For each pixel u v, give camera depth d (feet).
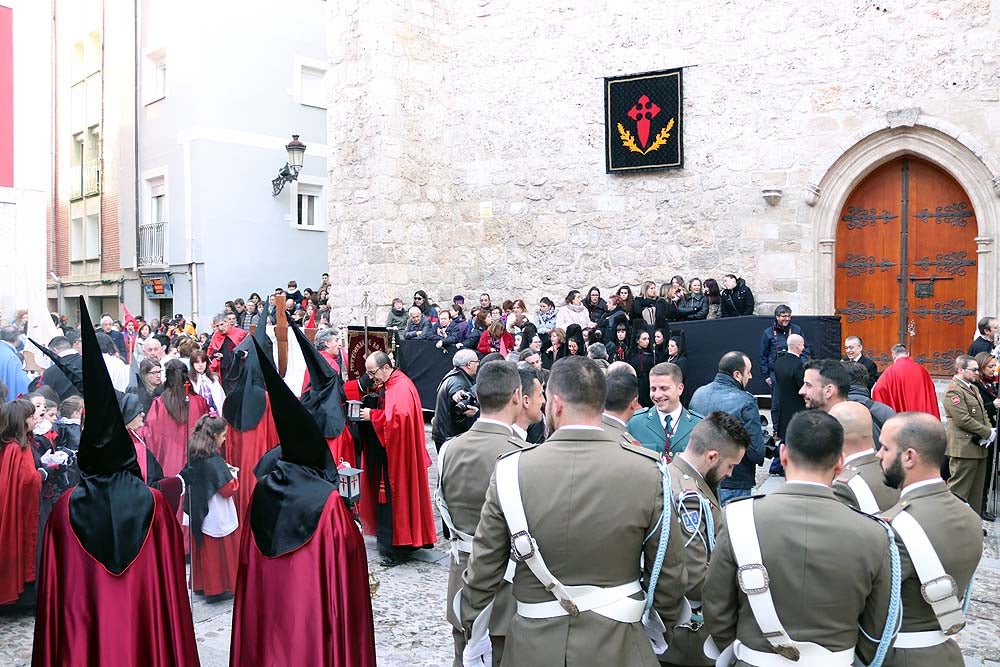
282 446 10.76
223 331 25.48
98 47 78.64
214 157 66.39
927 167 37.96
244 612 10.67
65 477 16.74
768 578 8.01
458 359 20.65
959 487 22.16
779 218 39.70
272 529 10.53
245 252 68.33
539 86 45.09
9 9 40.47
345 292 45.68
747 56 40.04
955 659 8.57
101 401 10.34
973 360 22.12
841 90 38.24
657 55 42.01
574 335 34.22
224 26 66.95
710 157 41.06
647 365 33.50
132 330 25.03
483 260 46.98
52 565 10.55
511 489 8.63
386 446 19.52
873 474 11.24
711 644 8.93
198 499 16.33
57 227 86.38
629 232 43.21
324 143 74.08
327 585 10.35
